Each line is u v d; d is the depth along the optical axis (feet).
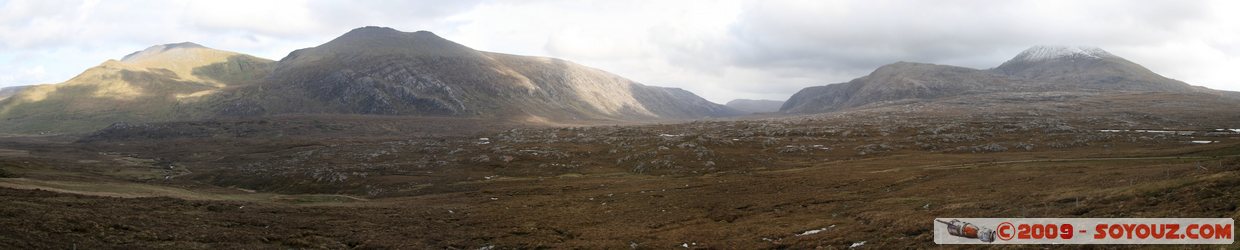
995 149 474.08
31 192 209.87
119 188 271.28
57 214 159.74
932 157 429.79
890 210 196.75
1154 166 239.71
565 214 247.70
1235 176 146.20
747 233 183.52
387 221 214.90
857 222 181.06
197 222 179.93
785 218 208.64
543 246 175.32
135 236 148.56
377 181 401.90
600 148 565.12
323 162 557.74
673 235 188.14
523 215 244.22
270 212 218.79
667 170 426.10
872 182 293.02
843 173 344.69
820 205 233.55
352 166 483.92
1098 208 147.74
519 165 469.57
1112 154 356.18
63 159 584.81
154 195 260.01
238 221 189.98
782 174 368.68
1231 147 302.04
